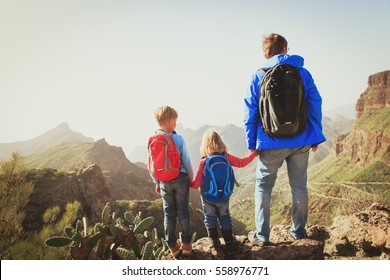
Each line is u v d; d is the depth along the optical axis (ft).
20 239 16.01
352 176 398.21
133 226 17.40
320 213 352.90
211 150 10.58
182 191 10.37
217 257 10.52
